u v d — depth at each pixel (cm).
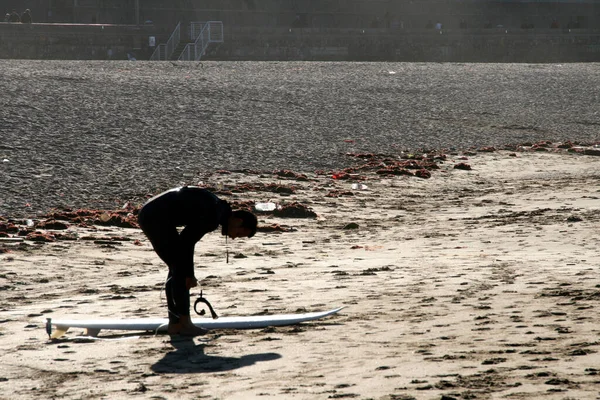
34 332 1647
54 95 7625
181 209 1570
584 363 1204
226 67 11906
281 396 1104
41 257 2753
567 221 3538
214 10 19388
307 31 17438
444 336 1465
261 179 5081
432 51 18788
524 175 5800
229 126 7012
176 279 1566
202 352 1423
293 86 9975
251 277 2372
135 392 1159
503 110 9375
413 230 3584
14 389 1201
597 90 11269
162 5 18862
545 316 1614
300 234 3528
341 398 1079
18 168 4688
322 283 2217
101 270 2583
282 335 1546
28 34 14962
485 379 1139
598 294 1836
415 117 8525
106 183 4575
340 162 5991
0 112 6412
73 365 1348
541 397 1033
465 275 2269
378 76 11694
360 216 4109
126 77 9669
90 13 18262
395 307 1806
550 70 13612
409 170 5794
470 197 4781
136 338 1566
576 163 6431
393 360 1293
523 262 2492
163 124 6762
